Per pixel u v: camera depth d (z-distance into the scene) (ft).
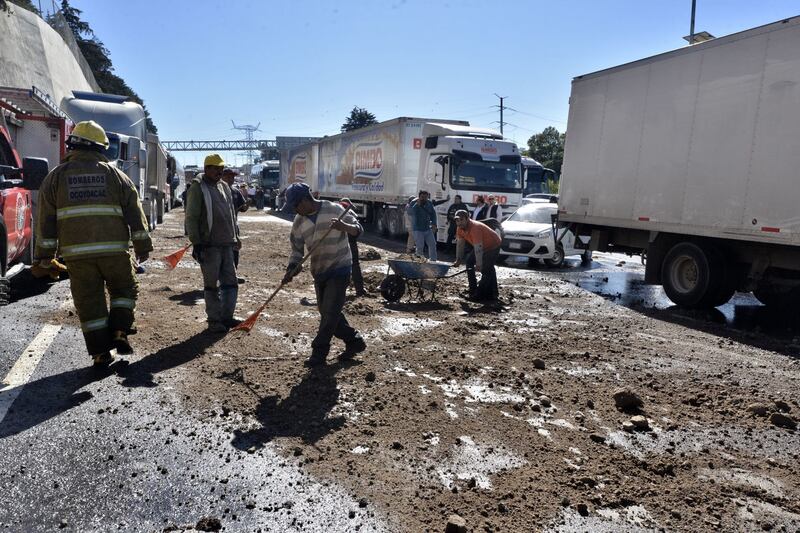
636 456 13.87
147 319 23.89
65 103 53.16
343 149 85.66
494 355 21.33
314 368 18.63
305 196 18.37
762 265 30.53
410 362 19.90
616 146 37.35
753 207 28.84
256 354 19.85
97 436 13.37
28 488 11.19
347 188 83.97
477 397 17.10
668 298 36.40
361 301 30.09
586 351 22.70
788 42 27.14
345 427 14.49
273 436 13.80
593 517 11.17
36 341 20.01
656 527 10.96
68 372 17.28
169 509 10.77
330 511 10.91
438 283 36.65
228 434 13.80
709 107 31.07
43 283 30.53
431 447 13.73
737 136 29.58
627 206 36.55
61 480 11.52
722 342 25.53
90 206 16.71
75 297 17.11
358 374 18.33
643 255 39.34
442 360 20.30
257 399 15.90
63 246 16.69
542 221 53.16
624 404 16.78
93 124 17.11
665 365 21.45
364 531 10.36
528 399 17.04
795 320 31.78
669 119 33.47
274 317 25.52
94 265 17.01
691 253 32.86
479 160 59.00
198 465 12.34
